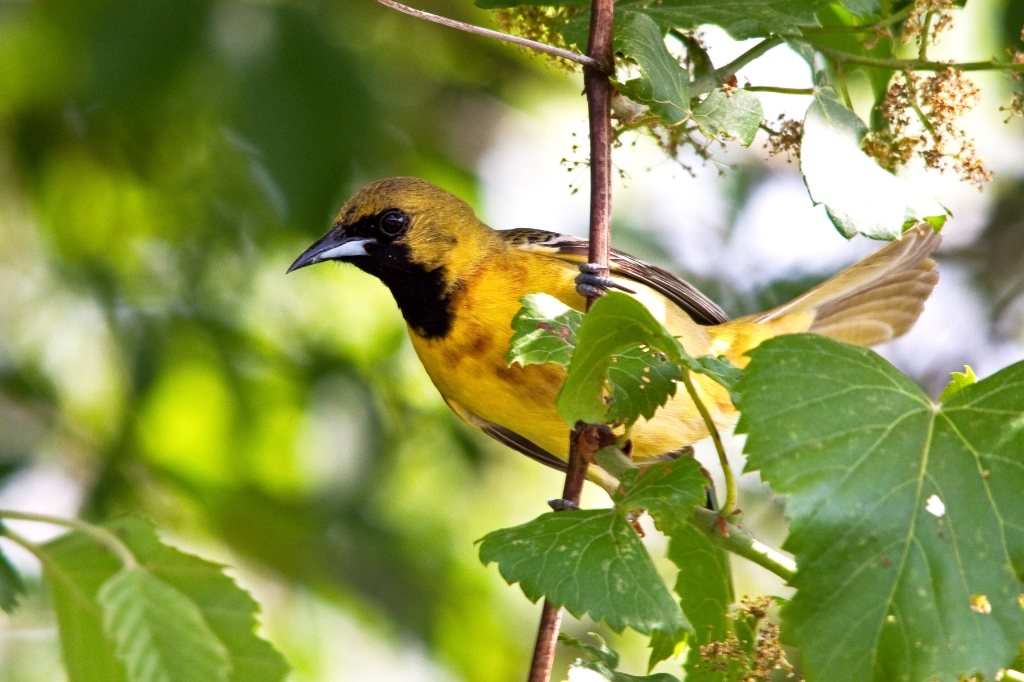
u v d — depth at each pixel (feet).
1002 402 13.98
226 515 41.88
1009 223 45.32
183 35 32.45
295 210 32.99
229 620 12.48
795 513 13.47
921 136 19.51
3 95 40.73
